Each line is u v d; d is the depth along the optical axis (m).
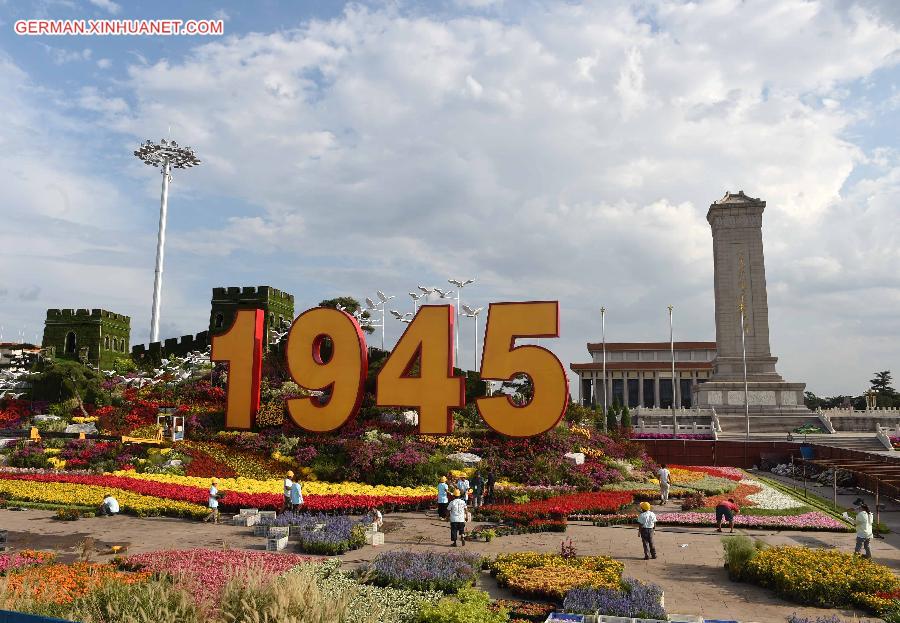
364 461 34.25
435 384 34.81
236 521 25.14
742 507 31.44
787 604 15.67
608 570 17.25
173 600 10.77
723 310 89.81
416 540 22.66
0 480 31.33
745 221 90.75
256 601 10.37
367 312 57.34
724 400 86.62
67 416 48.78
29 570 16.12
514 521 25.59
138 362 66.88
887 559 20.89
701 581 17.70
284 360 52.81
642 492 34.34
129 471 34.16
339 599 11.48
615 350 140.12
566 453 39.00
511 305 34.75
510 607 14.67
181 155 88.88
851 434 68.00
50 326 71.00
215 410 44.72
